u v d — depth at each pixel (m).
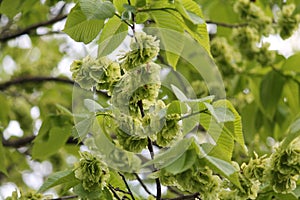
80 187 0.91
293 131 0.91
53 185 0.91
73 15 0.90
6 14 1.17
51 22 1.52
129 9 0.91
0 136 1.34
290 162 0.90
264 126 1.53
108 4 0.89
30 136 1.55
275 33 1.45
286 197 0.98
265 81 1.48
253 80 1.50
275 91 1.48
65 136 1.32
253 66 1.51
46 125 1.31
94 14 0.87
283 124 1.52
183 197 0.91
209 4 1.53
